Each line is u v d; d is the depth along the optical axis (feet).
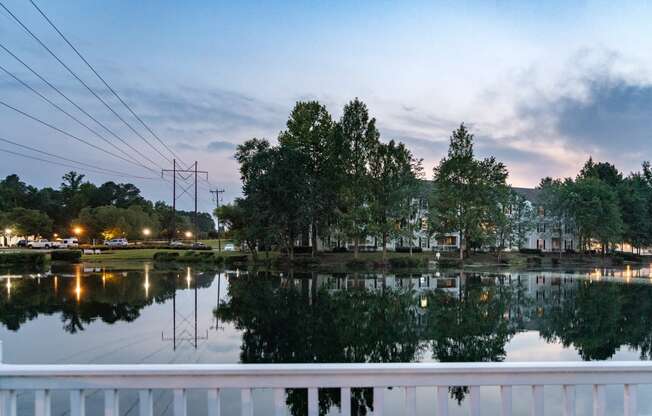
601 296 72.33
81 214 242.99
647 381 7.78
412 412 7.66
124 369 7.40
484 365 7.65
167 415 19.52
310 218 128.16
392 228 136.77
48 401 7.58
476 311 56.39
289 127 153.48
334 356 34.55
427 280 96.89
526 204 191.62
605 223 184.85
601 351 37.83
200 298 62.28
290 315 50.98
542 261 173.06
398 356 35.06
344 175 142.10
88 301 57.52
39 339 36.50
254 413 21.97
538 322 50.01
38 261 123.34
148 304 56.03
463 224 154.81
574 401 7.82
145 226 259.80
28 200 286.25
